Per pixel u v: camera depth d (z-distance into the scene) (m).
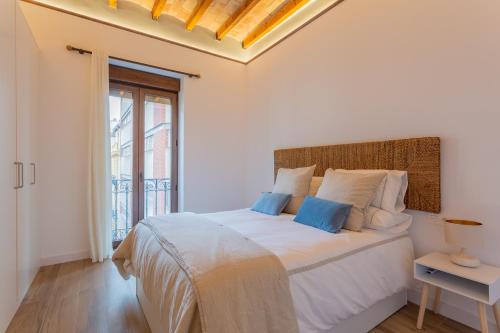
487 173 1.70
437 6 1.94
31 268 2.27
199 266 1.16
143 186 3.59
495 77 1.67
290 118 3.36
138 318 1.81
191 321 1.02
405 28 2.14
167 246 1.49
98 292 2.17
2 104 1.57
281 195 2.68
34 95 2.42
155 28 3.46
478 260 1.63
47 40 2.72
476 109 1.75
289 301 1.20
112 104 3.37
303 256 1.41
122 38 3.17
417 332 1.69
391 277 1.78
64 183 2.80
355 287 1.55
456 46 1.84
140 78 3.48
